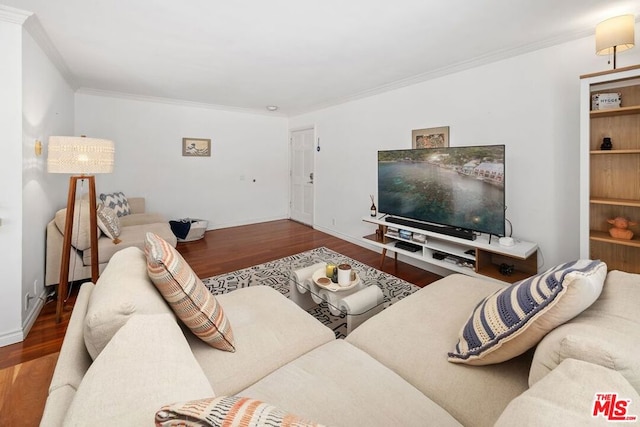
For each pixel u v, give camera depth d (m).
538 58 2.52
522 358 1.17
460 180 2.78
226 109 5.37
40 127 2.47
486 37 2.41
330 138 4.98
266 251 4.19
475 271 2.66
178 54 2.83
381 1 1.92
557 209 2.49
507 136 2.74
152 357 0.72
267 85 3.85
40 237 2.48
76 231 2.70
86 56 2.89
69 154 2.17
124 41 2.53
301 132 5.89
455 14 2.07
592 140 2.20
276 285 3.03
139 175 4.67
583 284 0.88
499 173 2.48
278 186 6.28
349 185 4.63
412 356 1.24
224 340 1.24
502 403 0.98
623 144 2.08
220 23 2.22
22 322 2.09
